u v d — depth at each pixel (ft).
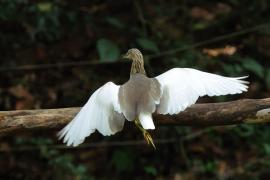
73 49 48.60
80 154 43.34
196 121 24.70
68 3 50.78
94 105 20.80
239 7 53.78
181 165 42.80
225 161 43.57
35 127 25.02
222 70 47.42
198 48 50.37
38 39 48.91
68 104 45.27
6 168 41.75
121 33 49.73
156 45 48.83
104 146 43.52
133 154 42.96
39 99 45.11
